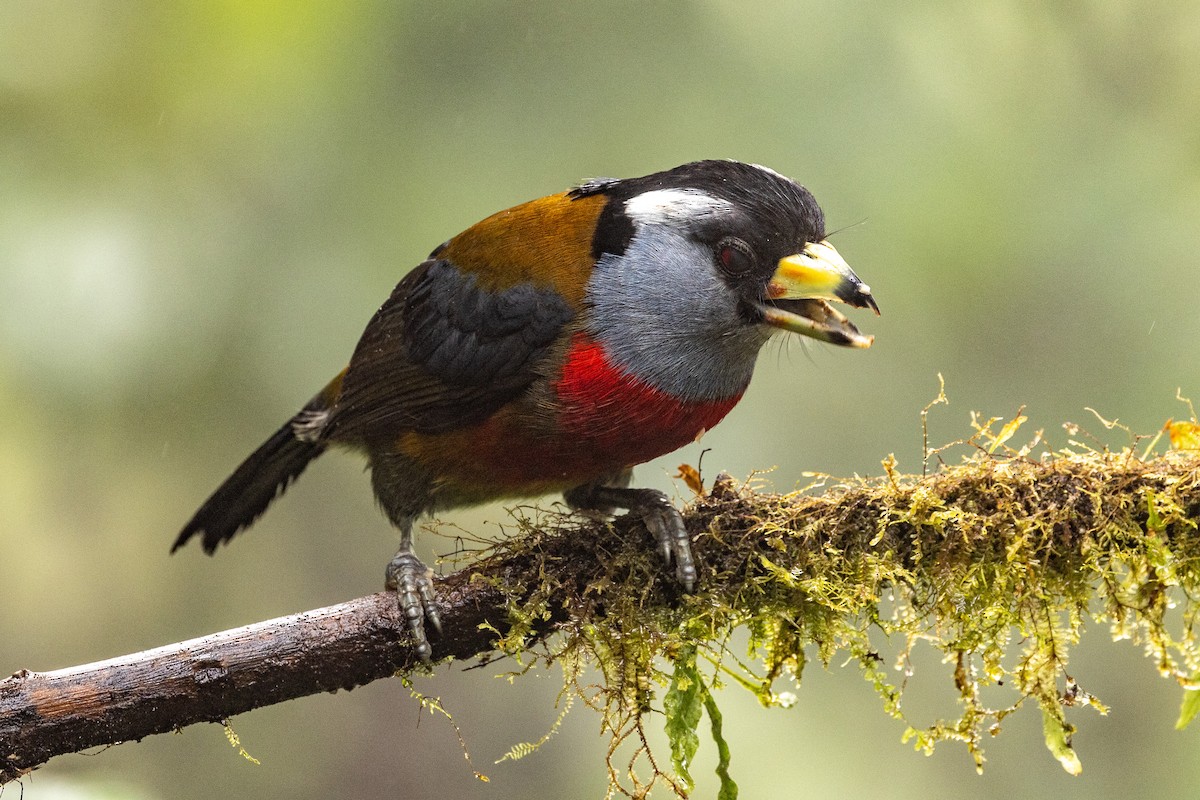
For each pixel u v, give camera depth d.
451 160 10.70
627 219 8.33
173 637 13.55
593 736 14.25
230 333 10.55
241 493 10.04
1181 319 10.86
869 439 11.23
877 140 10.73
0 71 9.99
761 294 8.10
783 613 7.10
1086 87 11.02
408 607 7.12
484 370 8.34
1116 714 11.62
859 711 11.37
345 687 7.11
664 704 7.12
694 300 8.11
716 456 11.24
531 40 10.76
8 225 9.85
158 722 6.76
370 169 10.64
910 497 6.90
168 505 12.75
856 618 7.10
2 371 10.19
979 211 10.73
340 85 10.48
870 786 11.14
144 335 10.16
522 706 14.43
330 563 14.41
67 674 6.68
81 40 10.08
